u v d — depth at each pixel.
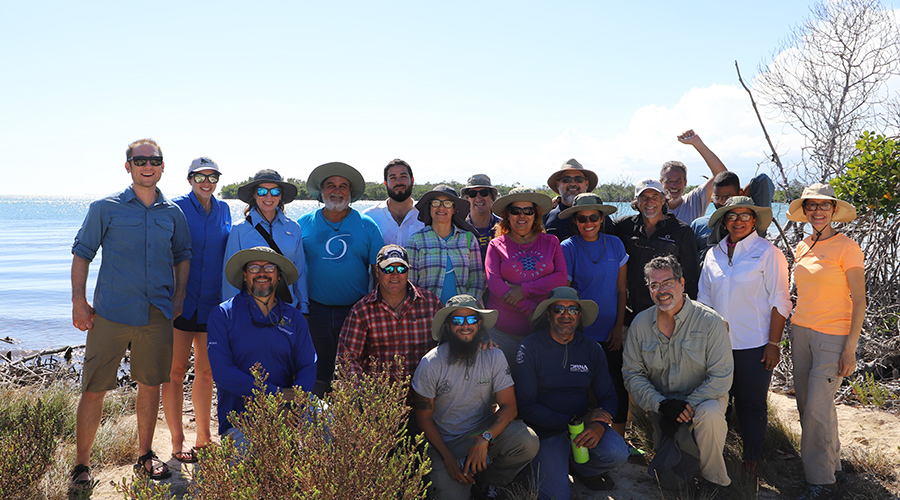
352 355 4.50
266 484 3.02
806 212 4.71
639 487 4.59
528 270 5.07
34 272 21.98
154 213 4.49
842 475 4.54
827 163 7.82
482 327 4.38
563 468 4.34
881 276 7.05
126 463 4.88
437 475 4.14
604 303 5.14
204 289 5.05
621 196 8.55
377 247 5.41
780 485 4.68
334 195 5.28
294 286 5.09
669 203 6.95
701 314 4.49
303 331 4.53
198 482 3.04
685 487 4.53
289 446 3.12
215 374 4.17
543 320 4.75
